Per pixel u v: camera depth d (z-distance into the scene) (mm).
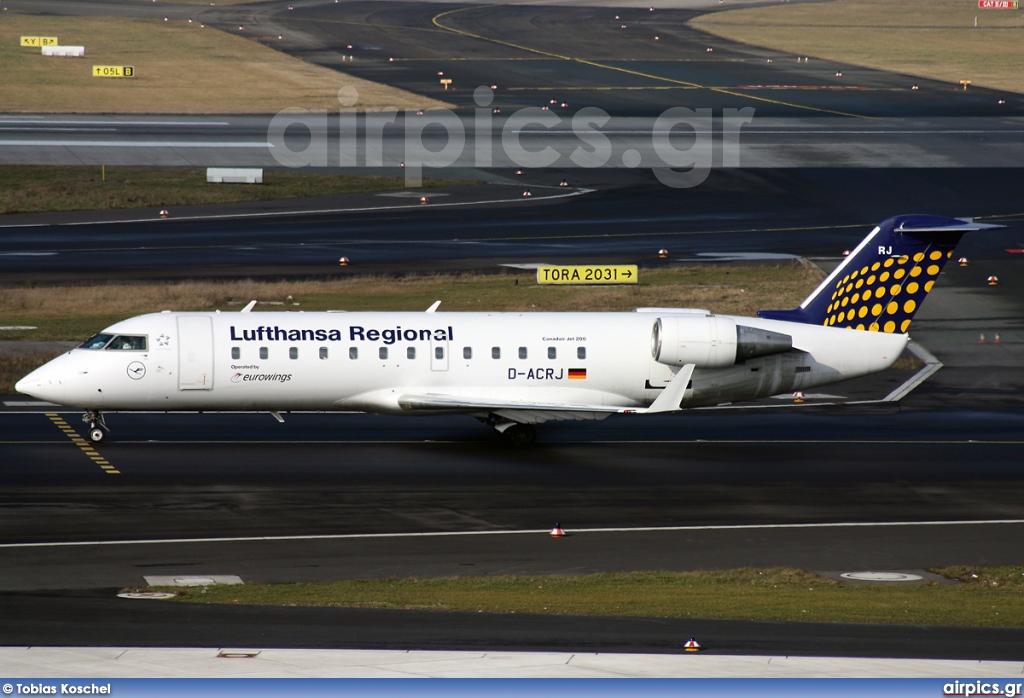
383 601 106500
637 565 125625
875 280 184125
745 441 188375
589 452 179125
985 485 162625
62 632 92688
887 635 95312
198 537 131875
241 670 82000
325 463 167500
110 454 169375
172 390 171500
